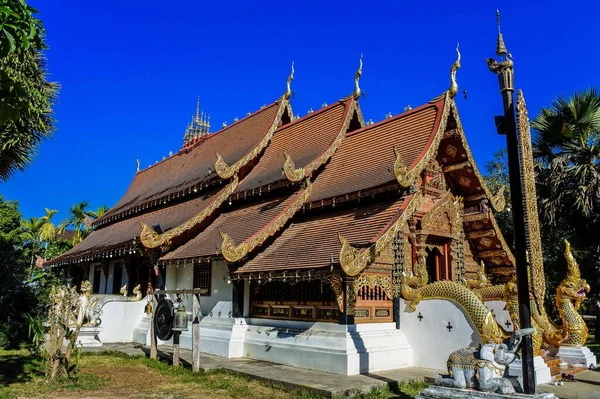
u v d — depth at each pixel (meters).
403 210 13.03
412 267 14.36
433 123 14.87
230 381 11.76
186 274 18.25
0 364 14.13
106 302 19.00
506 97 7.89
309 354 12.70
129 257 21.67
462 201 16.78
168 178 25.95
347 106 18.06
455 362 8.12
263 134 20.22
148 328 18.67
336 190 15.24
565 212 21.30
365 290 13.04
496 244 16.98
